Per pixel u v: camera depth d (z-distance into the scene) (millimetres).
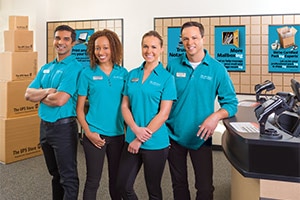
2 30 5160
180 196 2238
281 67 4109
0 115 3951
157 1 4598
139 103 1972
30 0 5020
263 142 1569
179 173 2211
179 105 2129
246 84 4273
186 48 2043
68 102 2244
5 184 3264
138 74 2037
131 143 1982
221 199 2941
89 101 2162
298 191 1529
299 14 3980
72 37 2328
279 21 4066
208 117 2008
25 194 3020
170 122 2186
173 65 2201
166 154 2035
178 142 2156
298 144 1507
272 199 1536
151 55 1979
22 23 4039
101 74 2119
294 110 2203
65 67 2248
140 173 3531
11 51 3941
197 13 4414
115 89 2121
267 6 4117
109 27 4867
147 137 1934
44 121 2271
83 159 4047
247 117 2164
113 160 2217
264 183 1579
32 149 4184
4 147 3887
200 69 2072
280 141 1542
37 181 3350
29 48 4109
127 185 2057
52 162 2412
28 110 4121
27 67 4055
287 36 4043
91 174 2148
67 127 2242
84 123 2141
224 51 4328
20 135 4023
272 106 1662
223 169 3695
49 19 5195
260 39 4164
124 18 4789
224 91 2092
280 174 1557
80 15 5023
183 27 2055
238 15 4227
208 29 4367
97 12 4930
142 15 4691
